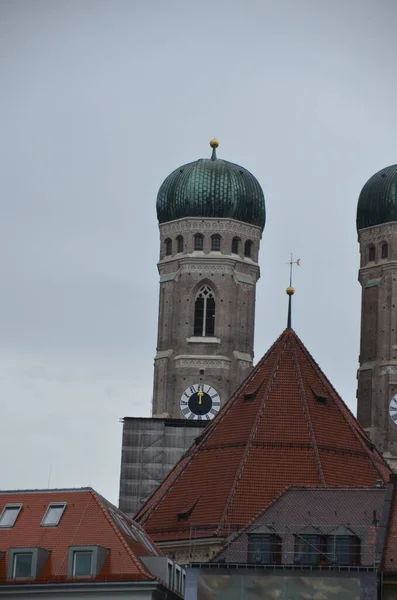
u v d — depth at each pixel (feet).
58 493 596.70
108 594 561.43
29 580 566.36
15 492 599.57
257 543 583.58
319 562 566.77
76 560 568.41
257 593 552.00
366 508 597.52
